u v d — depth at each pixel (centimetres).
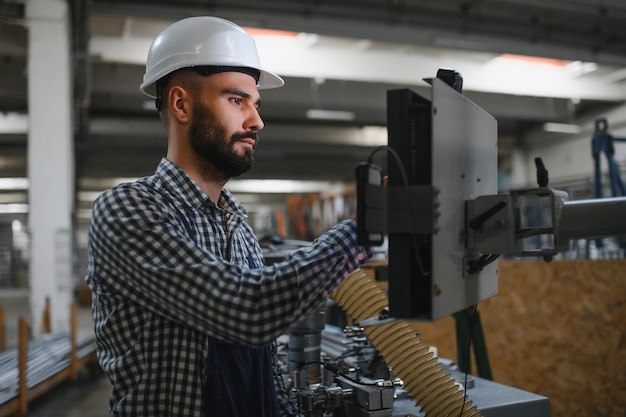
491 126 95
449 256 73
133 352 85
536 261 334
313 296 77
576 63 923
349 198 972
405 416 110
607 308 297
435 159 69
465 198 80
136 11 596
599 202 81
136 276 79
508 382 350
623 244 409
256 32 769
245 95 95
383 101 1003
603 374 297
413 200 69
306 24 648
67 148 571
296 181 1680
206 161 96
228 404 87
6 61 782
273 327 74
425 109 74
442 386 108
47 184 562
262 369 97
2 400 321
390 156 72
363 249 83
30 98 567
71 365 416
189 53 93
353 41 794
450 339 354
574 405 311
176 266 77
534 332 334
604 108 1111
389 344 110
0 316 532
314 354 135
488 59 888
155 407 85
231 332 74
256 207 2020
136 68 873
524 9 709
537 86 932
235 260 100
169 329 86
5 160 1239
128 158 1282
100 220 83
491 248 77
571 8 655
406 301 70
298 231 1213
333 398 109
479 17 707
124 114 1071
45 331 529
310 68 797
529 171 1330
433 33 705
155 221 81
